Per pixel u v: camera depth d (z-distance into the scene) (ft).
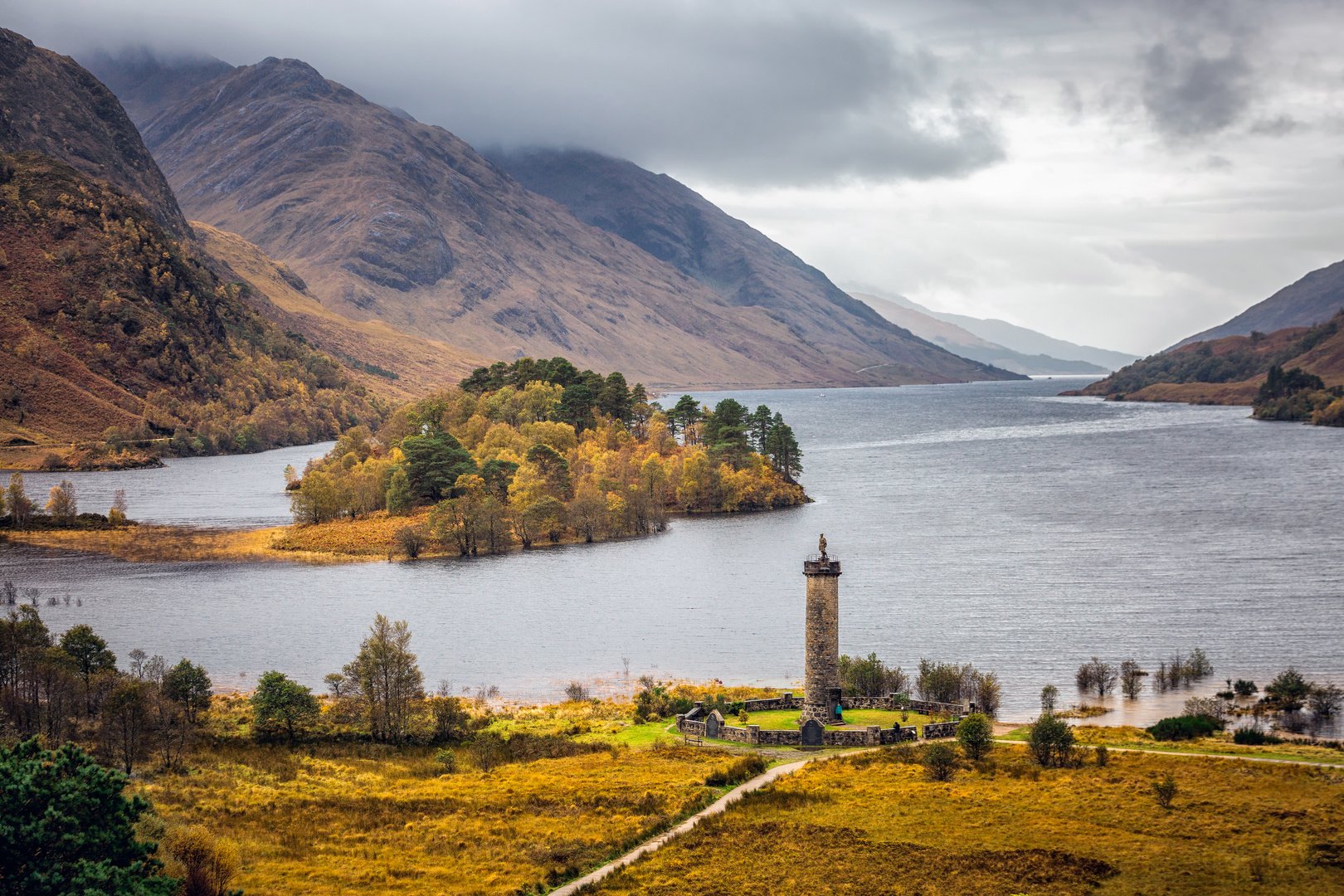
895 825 285.43
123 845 217.15
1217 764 330.13
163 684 433.07
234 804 323.57
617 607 648.79
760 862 265.95
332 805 325.62
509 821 308.19
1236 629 556.51
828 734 369.30
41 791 209.36
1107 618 584.40
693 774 341.00
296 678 508.12
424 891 257.14
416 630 599.16
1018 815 289.94
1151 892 240.53
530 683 497.46
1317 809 284.00
